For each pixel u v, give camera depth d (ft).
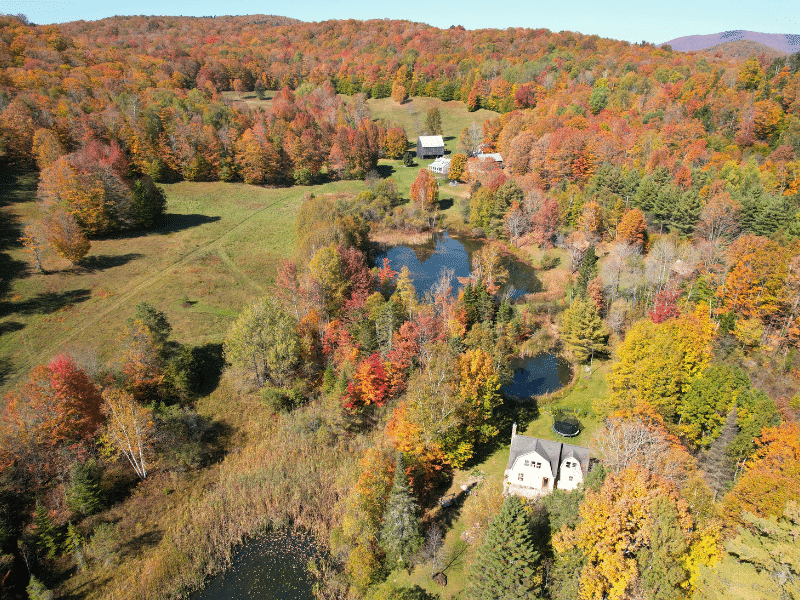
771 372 198.39
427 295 303.89
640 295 277.03
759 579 110.11
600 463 157.89
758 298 226.17
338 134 546.67
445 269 367.66
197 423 205.77
